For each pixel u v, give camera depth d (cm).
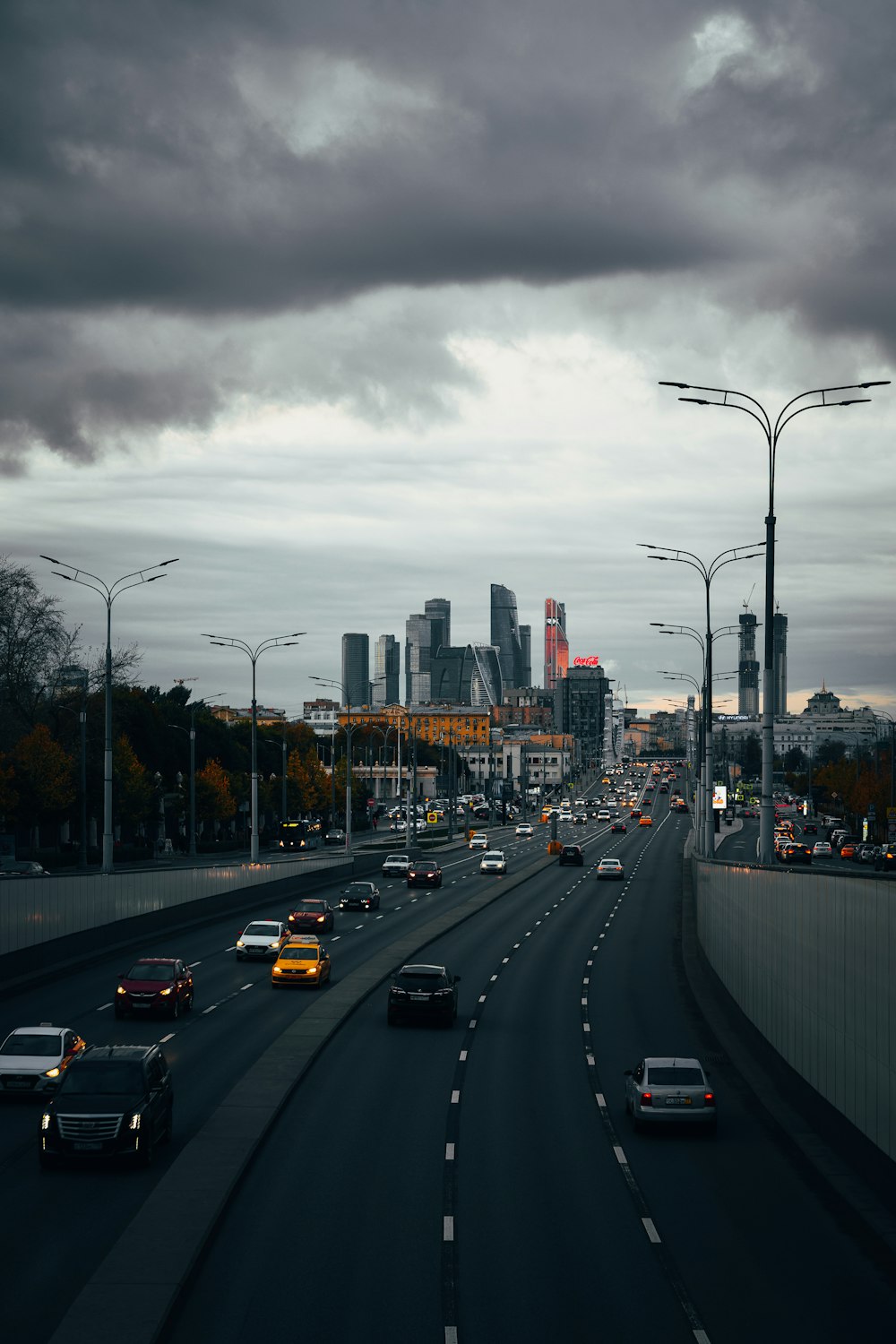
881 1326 1848
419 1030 4425
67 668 11344
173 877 6888
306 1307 1895
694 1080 3048
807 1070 3111
